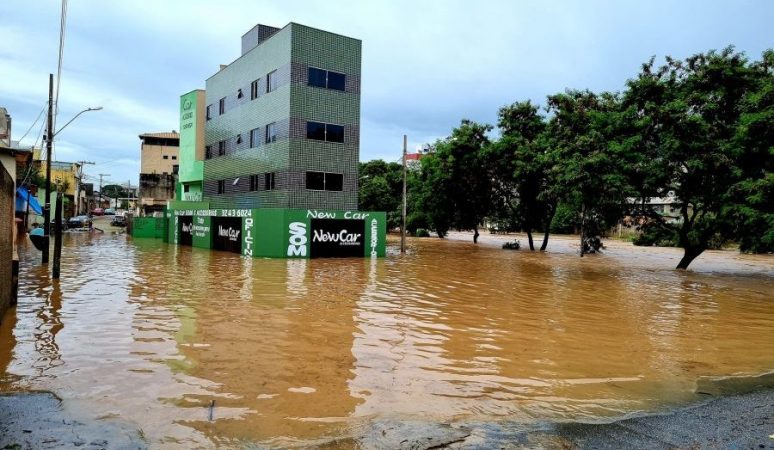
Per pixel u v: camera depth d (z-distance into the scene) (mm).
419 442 4637
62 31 14391
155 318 9617
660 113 18438
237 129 32875
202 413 5184
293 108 26953
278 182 27828
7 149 19000
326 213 25078
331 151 28266
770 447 4664
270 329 8961
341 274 17875
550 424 5168
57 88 16797
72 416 5027
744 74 18688
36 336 8102
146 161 74125
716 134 18406
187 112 40594
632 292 14906
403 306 11609
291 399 5656
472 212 38719
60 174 67188
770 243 17266
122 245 31688
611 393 6164
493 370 6949
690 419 5363
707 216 20281
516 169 31984
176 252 26812
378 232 26453
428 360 7324
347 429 4898
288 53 27000
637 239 47719
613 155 19438
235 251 26500
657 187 20281
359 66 29219
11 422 4840
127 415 5086
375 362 7152
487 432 4914
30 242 30922
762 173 17859
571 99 27094
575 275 19375
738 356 7992
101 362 6801
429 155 38500
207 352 7406
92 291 12758
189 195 41000
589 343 8586
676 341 8883
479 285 15727
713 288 16219
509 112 33812
